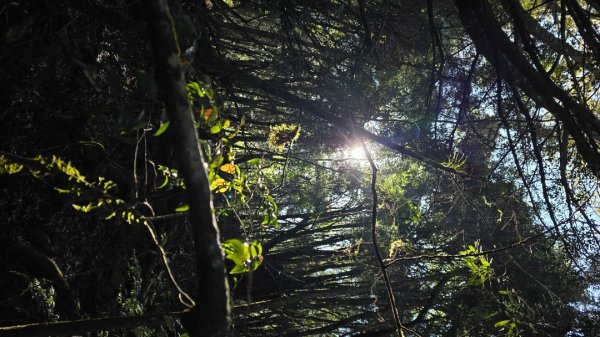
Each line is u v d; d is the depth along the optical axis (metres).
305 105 4.17
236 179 3.03
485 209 8.70
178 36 1.77
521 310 7.11
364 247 11.09
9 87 4.82
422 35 9.85
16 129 5.08
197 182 1.45
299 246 13.52
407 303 10.59
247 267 2.23
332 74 9.99
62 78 5.12
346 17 10.84
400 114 10.75
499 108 4.84
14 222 5.41
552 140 7.66
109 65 6.04
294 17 8.40
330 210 13.38
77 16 4.62
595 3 5.09
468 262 4.05
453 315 9.98
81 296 6.18
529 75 4.53
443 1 9.66
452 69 9.52
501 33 4.49
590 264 7.02
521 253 8.82
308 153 12.15
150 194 5.85
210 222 1.44
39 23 4.62
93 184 2.40
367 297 12.18
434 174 9.74
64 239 6.00
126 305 6.50
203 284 1.43
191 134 1.47
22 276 5.32
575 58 7.10
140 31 3.16
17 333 2.76
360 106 9.65
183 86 1.49
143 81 1.77
